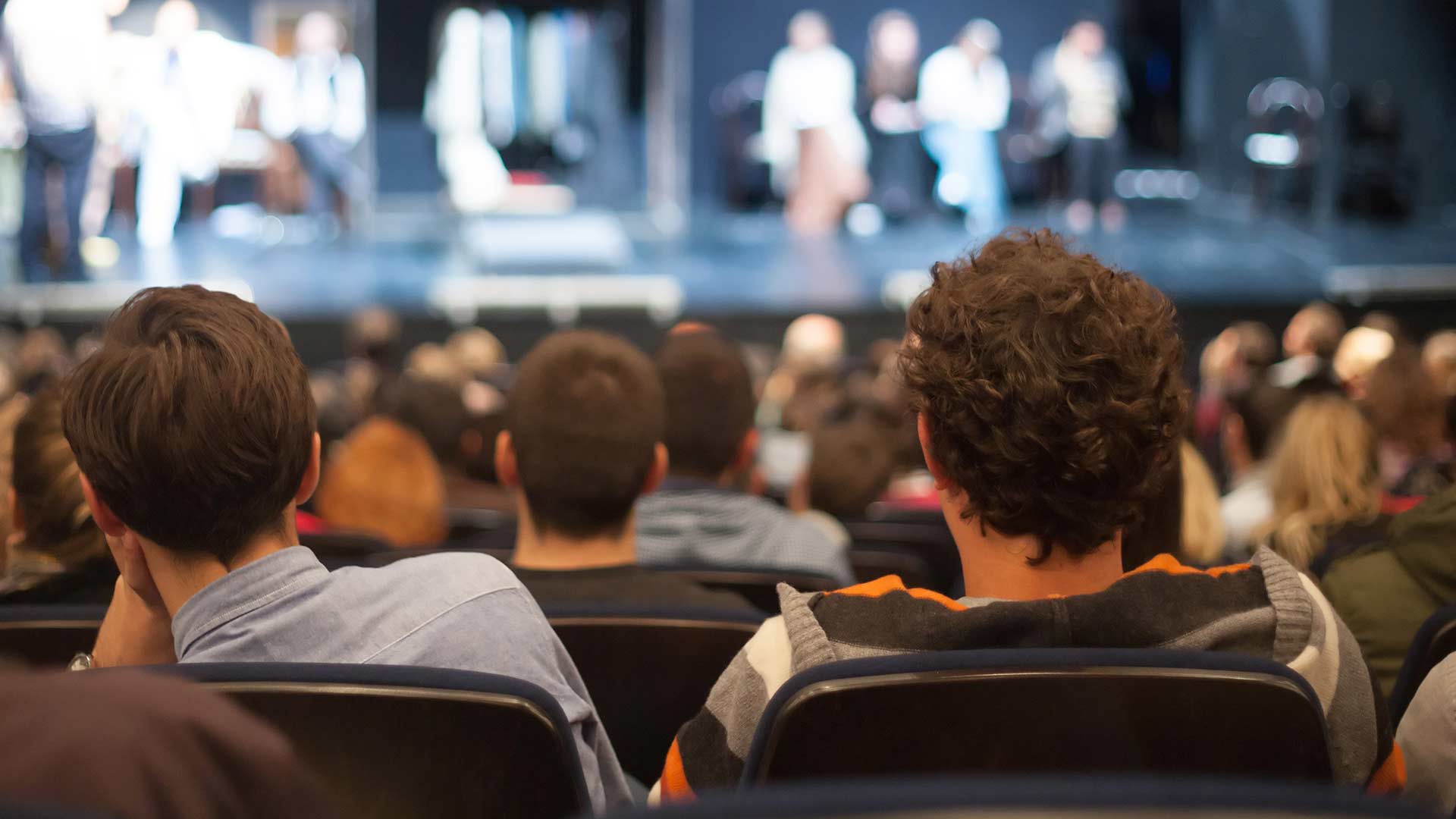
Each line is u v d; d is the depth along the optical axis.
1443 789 1.40
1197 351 9.79
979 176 12.92
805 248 12.12
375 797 1.17
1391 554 2.11
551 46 13.17
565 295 10.00
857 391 5.45
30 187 9.66
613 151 13.77
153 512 1.31
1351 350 4.80
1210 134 14.91
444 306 9.68
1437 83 14.15
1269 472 2.88
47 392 1.94
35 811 0.66
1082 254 1.38
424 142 13.54
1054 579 1.33
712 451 2.78
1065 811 0.69
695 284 10.44
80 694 0.72
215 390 1.30
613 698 1.71
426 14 13.34
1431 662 1.59
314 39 12.15
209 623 1.33
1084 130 12.79
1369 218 13.49
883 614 1.26
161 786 0.70
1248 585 1.28
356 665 1.17
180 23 11.53
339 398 5.27
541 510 2.10
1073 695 1.12
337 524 3.35
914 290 10.16
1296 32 14.23
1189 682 1.12
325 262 11.17
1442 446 3.67
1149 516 1.96
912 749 1.13
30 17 9.45
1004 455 1.27
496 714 1.16
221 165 12.31
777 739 1.12
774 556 2.65
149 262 10.74
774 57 14.34
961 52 12.67
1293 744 1.13
